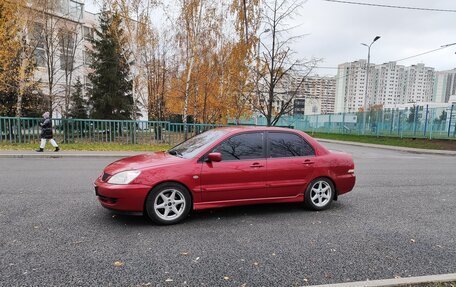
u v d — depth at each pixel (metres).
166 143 16.88
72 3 25.91
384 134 30.78
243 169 5.25
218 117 21.05
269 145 5.60
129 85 25.70
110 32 22.97
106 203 4.78
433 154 19.55
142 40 19.09
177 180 4.87
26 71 18.00
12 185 7.37
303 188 5.75
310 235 4.58
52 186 7.32
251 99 18.02
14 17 16.70
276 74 15.94
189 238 4.35
